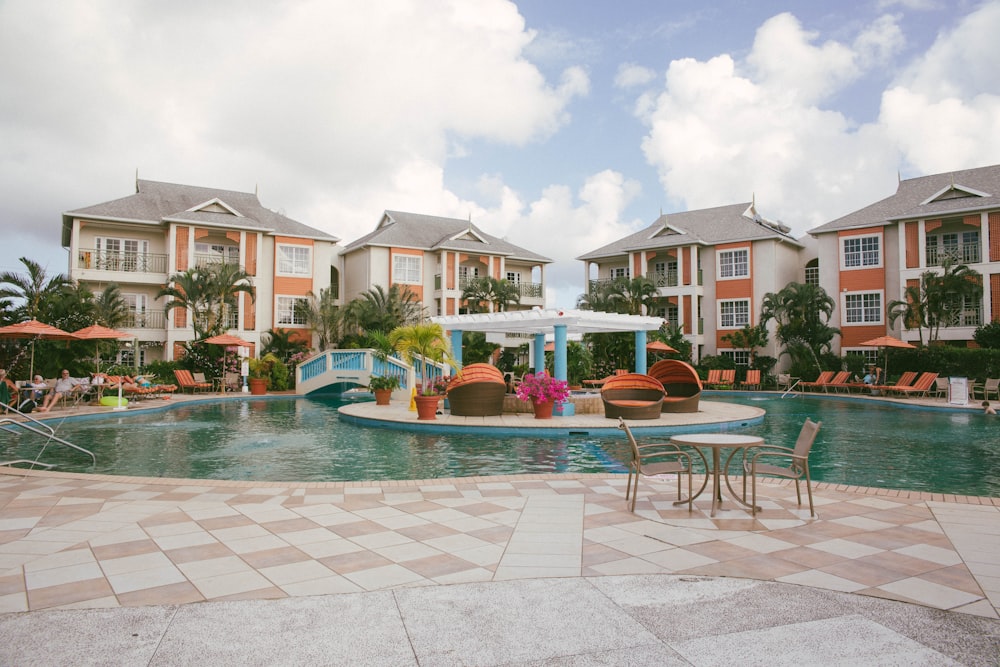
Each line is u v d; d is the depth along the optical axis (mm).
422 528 5570
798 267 38094
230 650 3162
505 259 42031
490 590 4035
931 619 3543
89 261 29969
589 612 3668
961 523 5684
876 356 31078
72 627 3439
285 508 6301
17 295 20938
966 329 28000
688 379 16984
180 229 31188
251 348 32250
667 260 39031
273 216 35625
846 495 6922
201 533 5398
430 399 14891
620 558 4707
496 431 13539
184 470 9500
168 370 27359
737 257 35719
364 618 3574
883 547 4957
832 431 14336
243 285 28766
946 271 26609
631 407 14633
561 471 9453
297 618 3574
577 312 15383
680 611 3676
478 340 34812
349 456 10789
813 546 4988
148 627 3443
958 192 29422
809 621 3525
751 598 3877
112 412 17609
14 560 4648
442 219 43125
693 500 6637
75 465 9922
